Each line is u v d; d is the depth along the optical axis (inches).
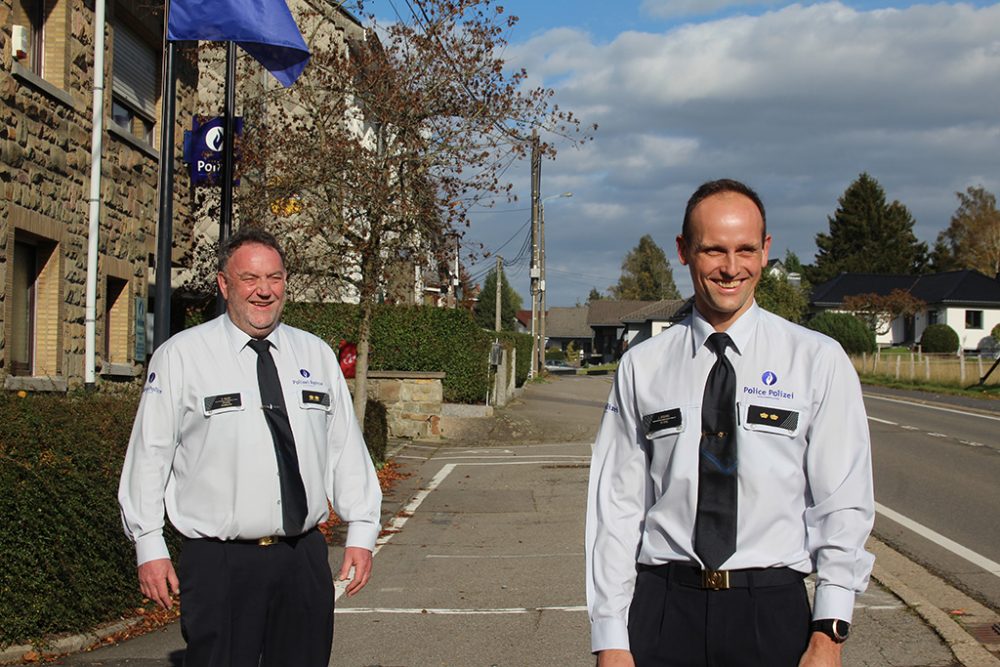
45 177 463.8
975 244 3865.7
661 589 130.7
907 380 1781.5
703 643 126.2
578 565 382.3
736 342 130.6
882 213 3890.3
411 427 877.2
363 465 180.9
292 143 580.1
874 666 252.7
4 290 427.5
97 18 506.3
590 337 4968.0
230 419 165.2
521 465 711.1
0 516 246.7
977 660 257.3
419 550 416.2
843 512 123.1
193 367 167.0
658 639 129.4
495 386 1071.6
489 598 330.3
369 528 177.9
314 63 596.4
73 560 265.0
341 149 565.3
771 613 124.5
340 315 871.7
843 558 121.3
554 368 3095.5
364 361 622.2
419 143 571.5
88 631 267.7
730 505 126.3
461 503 544.1
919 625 289.9
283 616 168.9
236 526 163.2
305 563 169.0
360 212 596.1
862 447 125.6
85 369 505.7
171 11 365.4
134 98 579.8
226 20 369.1
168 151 363.9
